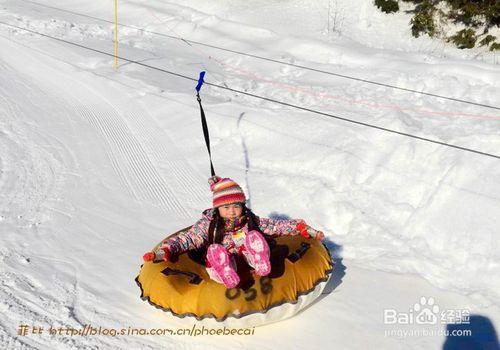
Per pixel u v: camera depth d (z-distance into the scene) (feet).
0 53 49.34
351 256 18.75
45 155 28.91
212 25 58.18
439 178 21.48
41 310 15.60
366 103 33.76
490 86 37.01
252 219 15.78
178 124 32.04
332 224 20.99
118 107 36.32
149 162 27.94
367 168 23.50
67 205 23.26
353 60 45.80
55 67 45.42
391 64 43.09
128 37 57.36
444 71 40.27
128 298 16.40
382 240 19.43
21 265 18.17
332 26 56.39
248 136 28.68
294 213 21.77
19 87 40.83
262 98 34.37
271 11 61.62
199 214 22.43
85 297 16.38
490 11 48.67
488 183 20.24
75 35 57.06
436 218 19.62
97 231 20.94
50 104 37.40
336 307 15.87
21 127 32.94
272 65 45.98
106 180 25.86
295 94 37.09
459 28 51.78
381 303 16.02
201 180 25.50
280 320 15.06
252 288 14.16
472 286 16.79
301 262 15.19
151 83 40.09
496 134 23.79
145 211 22.77
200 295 14.11
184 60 48.29
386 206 21.13
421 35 52.90
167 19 61.72
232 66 46.65
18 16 63.41
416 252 18.57
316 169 24.64
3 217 22.07
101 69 44.55
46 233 20.70
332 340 14.44
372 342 14.38
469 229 18.76
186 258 15.75
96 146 30.17
